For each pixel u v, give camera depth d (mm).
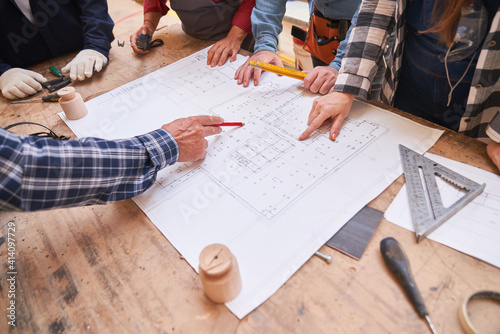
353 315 473
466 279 496
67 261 592
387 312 472
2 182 499
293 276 525
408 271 499
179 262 566
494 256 516
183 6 1227
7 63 1241
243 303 497
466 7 653
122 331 491
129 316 506
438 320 455
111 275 562
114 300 528
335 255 547
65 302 534
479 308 462
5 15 1153
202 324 485
